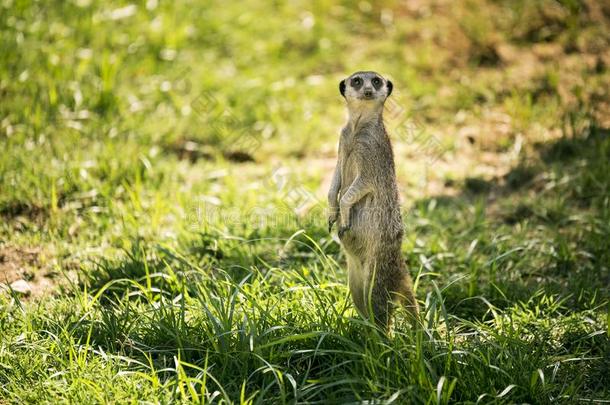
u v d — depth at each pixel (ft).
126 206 23.88
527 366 15.26
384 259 16.94
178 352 14.90
